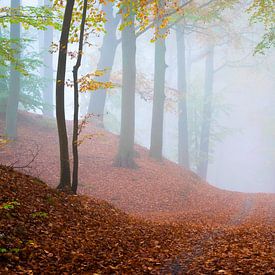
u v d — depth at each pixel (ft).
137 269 24.30
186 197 70.28
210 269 24.09
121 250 28.04
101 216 37.04
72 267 22.97
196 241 33.63
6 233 24.25
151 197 65.31
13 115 74.28
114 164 76.33
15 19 43.24
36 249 23.88
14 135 74.28
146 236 33.86
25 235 25.32
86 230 30.91
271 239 33.01
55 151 75.66
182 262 26.40
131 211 57.47
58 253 24.47
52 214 31.17
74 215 33.63
